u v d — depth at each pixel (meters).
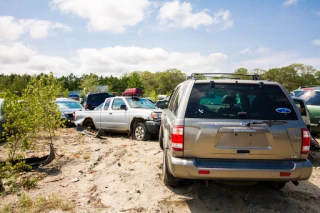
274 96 3.61
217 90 3.62
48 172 5.19
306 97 8.52
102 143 8.27
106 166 5.60
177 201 3.94
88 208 3.69
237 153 3.36
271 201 3.99
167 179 4.25
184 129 3.42
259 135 3.36
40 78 6.28
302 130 3.40
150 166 5.55
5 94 5.65
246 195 4.18
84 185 4.55
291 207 3.80
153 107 9.87
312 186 4.68
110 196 4.09
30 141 5.58
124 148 7.30
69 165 5.65
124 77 108.00
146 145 7.92
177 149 3.43
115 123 9.65
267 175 3.30
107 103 10.30
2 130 7.15
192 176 3.36
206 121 3.41
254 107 3.51
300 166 3.31
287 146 3.37
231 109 3.49
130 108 9.26
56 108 6.44
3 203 3.81
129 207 3.72
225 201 3.97
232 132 3.36
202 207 3.77
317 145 6.02
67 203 3.79
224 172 3.30
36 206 3.71
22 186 4.43
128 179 4.79
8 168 4.77
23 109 5.62
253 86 3.67
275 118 3.43
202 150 3.38
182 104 3.57
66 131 11.02
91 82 54.84
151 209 3.67
